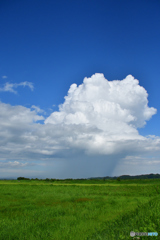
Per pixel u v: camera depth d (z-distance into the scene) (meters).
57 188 35.78
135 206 16.47
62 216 14.02
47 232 10.28
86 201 21.33
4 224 11.73
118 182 62.00
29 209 16.73
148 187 35.47
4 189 32.09
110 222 10.90
